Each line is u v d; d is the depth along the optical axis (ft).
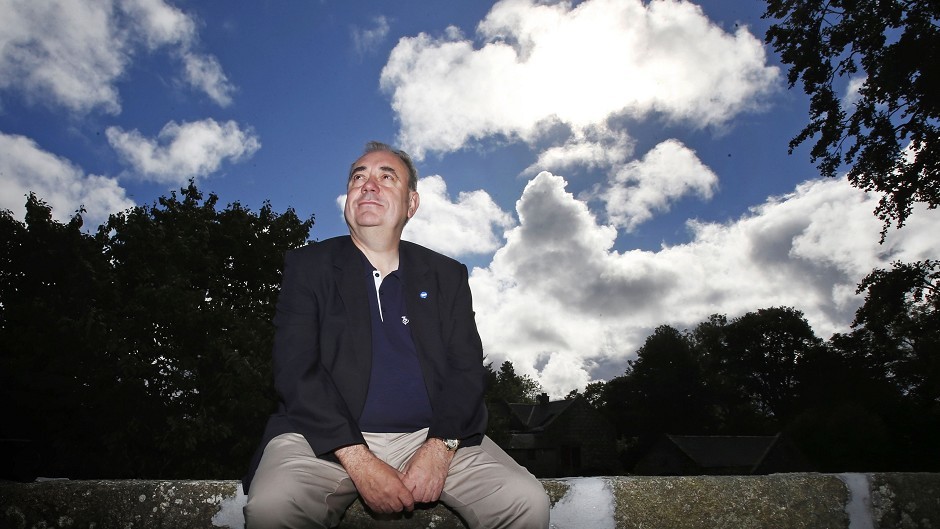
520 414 196.75
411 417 6.73
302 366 6.29
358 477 5.72
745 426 227.20
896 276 101.50
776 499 7.27
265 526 5.59
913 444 153.89
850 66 61.77
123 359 53.72
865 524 7.42
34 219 59.93
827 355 217.77
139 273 62.23
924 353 136.46
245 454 58.54
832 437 157.38
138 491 6.61
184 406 58.29
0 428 48.78
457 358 7.06
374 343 6.86
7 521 6.47
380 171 7.75
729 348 255.29
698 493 7.13
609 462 175.42
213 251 70.54
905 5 57.93
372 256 7.53
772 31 63.82
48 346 52.24
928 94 58.70
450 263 7.79
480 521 6.24
